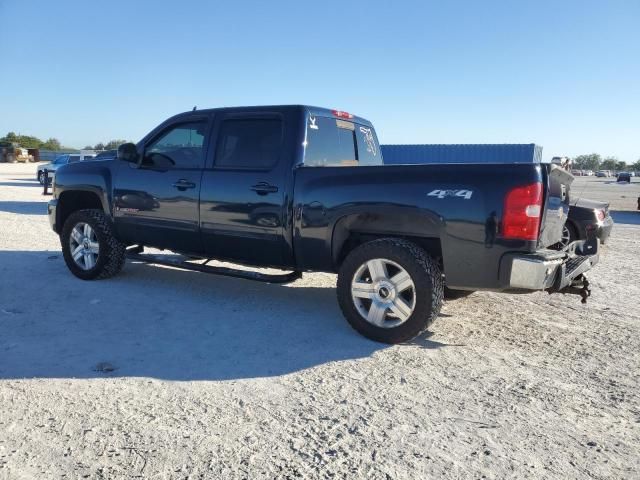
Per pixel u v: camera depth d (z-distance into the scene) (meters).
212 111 5.48
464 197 4.07
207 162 5.41
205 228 5.42
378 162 6.58
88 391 3.41
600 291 6.75
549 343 4.62
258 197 5.02
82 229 6.41
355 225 4.74
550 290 4.23
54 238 9.78
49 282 6.23
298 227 4.81
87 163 6.52
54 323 4.73
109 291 5.89
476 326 5.06
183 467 2.61
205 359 4.03
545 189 3.94
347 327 4.89
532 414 3.26
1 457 2.65
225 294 5.99
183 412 3.17
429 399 3.43
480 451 2.82
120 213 6.05
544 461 2.74
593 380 3.82
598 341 4.71
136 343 4.31
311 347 4.34
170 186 5.63
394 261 4.30
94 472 2.54
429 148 24.08
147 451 2.73
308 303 5.72
